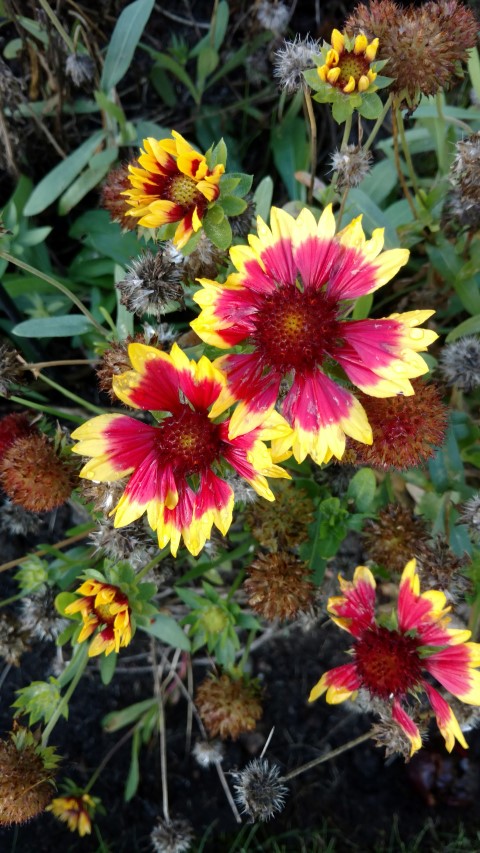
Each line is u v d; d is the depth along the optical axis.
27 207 0.31
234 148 0.36
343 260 0.21
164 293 0.23
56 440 0.26
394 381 0.20
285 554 0.26
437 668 0.24
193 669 0.36
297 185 0.34
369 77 0.21
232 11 0.35
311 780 0.36
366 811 0.36
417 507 0.29
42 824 0.35
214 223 0.21
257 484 0.21
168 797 0.36
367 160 0.24
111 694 0.36
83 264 0.33
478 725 0.30
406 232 0.30
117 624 0.23
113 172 0.28
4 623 0.30
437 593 0.23
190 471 0.22
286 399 0.21
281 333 0.20
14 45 0.33
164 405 0.21
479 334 0.30
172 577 0.34
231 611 0.28
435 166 0.35
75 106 0.34
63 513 0.36
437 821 0.36
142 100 0.37
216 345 0.20
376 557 0.26
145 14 0.29
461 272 0.29
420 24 0.22
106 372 0.25
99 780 0.36
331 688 0.25
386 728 0.25
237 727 0.29
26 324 0.26
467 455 0.28
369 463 0.24
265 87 0.36
